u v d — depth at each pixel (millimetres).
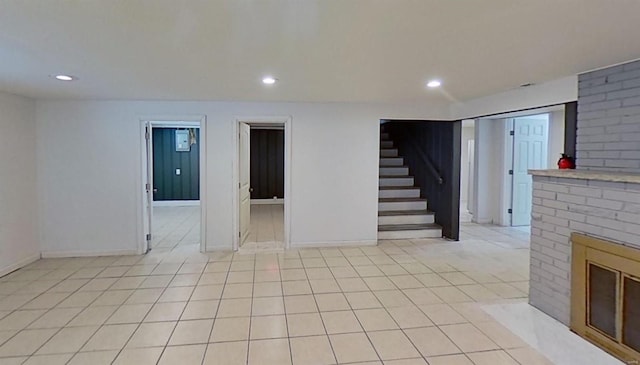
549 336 2740
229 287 3777
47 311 3199
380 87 3973
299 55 2713
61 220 4824
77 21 2027
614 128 2994
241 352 2553
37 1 1761
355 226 5434
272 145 9914
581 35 2256
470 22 2047
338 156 5316
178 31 2191
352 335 2787
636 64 2816
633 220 2328
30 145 4598
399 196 6695
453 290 3691
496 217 7051
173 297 3514
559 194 2936
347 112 5289
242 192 5496
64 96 4473
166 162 9797
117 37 2301
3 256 4125
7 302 3389
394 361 2441
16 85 3793
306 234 5324
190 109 4961
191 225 7090
